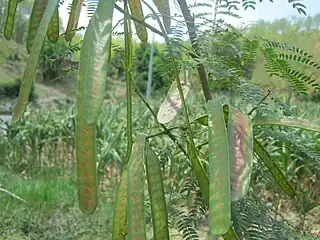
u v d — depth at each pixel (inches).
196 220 35.0
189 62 32.4
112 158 162.6
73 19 35.8
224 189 21.1
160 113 35.2
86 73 21.9
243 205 32.2
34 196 134.8
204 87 34.7
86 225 113.6
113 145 166.6
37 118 209.3
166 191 38.3
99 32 22.6
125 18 28.2
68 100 239.5
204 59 32.5
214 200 21.0
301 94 38.9
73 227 112.3
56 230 111.0
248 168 23.2
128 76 28.7
